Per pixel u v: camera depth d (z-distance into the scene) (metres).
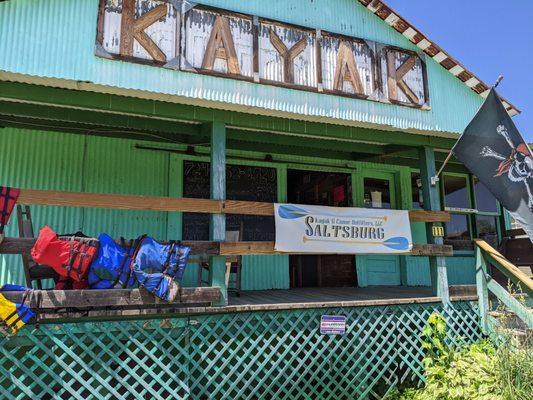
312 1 6.07
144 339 4.60
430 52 6.67
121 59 4.86
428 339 5.83
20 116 5.79
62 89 4.79
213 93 5.22
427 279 8.73
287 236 5.39
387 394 5.46
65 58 4.63
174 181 7.02
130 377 4.76
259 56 5.56
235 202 5.16
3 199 4.16
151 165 6.95
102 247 4.40
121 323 4.48
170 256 4.61
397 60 6.48
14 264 6.05
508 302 6.02
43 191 4.31
